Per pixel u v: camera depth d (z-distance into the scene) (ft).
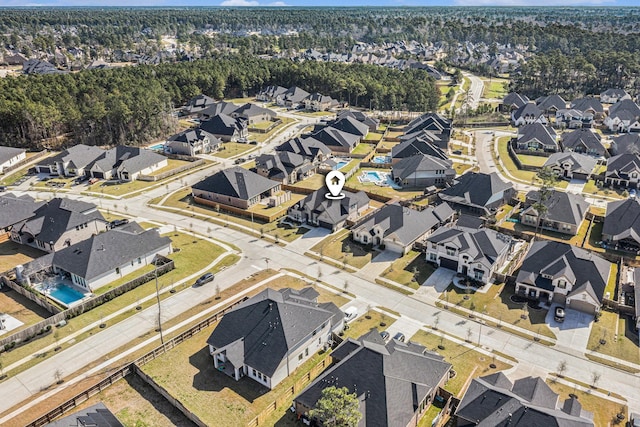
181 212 335.06
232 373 183.62
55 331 207.41
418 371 169.58
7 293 236.02
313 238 295.69
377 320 217.15
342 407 143.13
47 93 531.50
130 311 223.10
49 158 412.98
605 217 301.63
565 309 224.33
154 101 523.29
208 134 484.33
